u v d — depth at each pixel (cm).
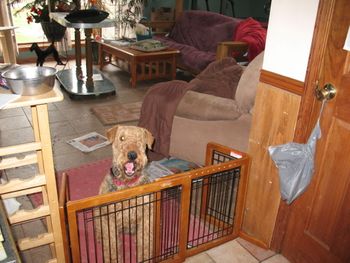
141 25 499
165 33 548
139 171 156
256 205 174
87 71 389
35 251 168
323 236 148
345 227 138
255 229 179
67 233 132
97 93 389
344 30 121
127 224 160
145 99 239
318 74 132
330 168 139
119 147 155
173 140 225
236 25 443
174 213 171
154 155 250
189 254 166
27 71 119
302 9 130
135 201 144
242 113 199
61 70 465
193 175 145
